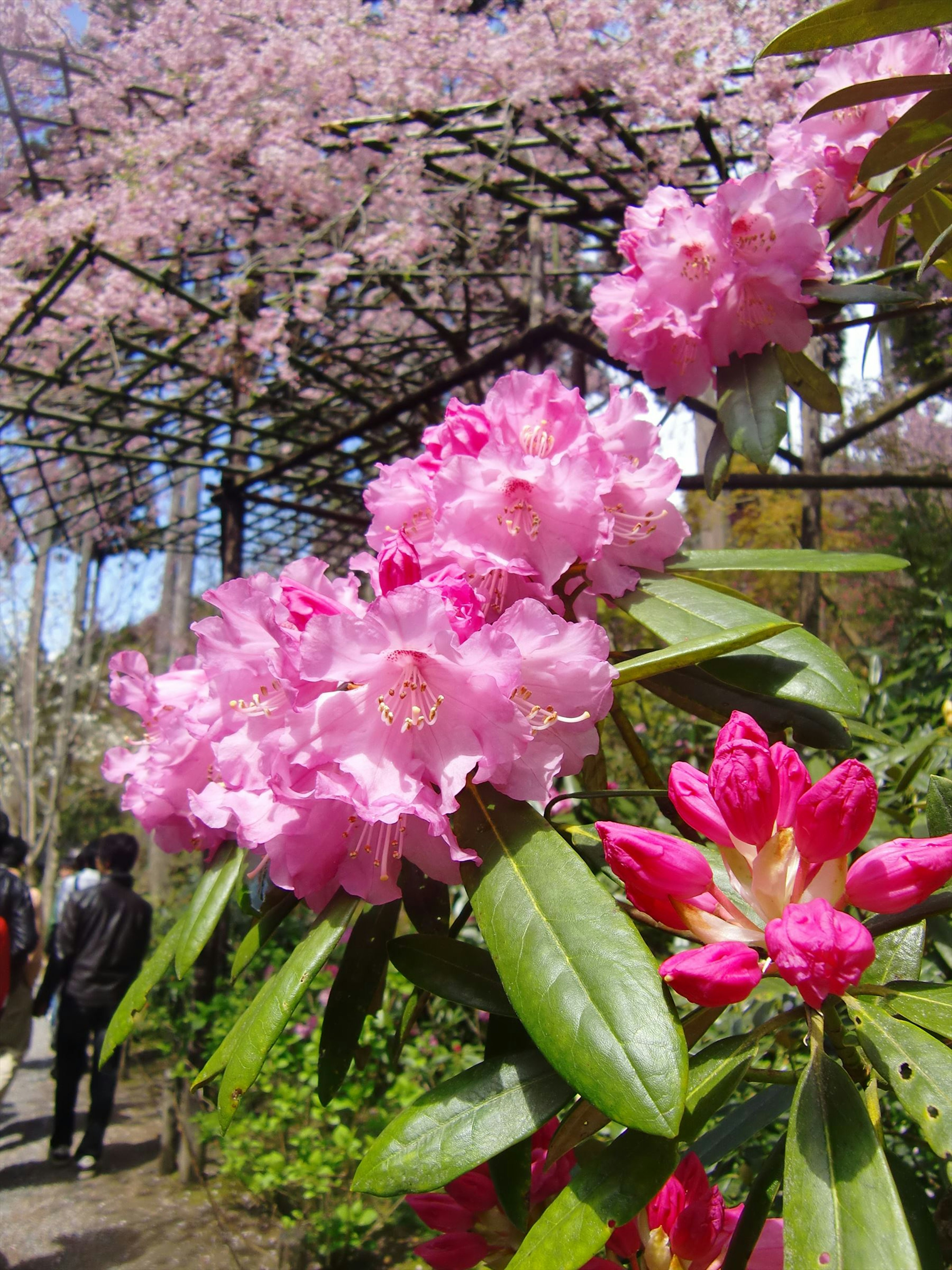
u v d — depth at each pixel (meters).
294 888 0.83
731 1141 0.98
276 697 0.85
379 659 0.76
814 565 1.01
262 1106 3.57
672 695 1.08
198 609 10.39
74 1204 3.95
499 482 0.90
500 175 3.76
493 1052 0.93
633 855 0.72
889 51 1.34
